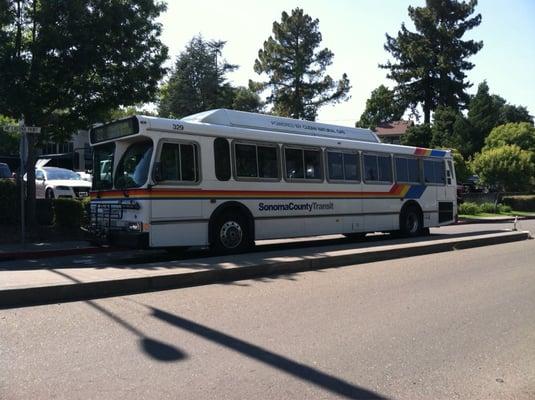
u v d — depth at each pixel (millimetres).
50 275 8906
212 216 12539
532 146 61219
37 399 4422
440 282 9812
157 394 4570
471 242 15500
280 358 5539
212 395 4582
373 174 16750
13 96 15164
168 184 11797
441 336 6465
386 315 7355
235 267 9734
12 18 15586
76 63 15711
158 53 17500
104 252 14969
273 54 58562
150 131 11680
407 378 5109
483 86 66688
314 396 4625
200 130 12492
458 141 59594
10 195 16891
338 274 10430
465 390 4855
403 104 68875
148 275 8719
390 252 12773
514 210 42531
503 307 7988
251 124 14047
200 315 7086
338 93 58969
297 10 58219
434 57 65750
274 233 13852
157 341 5973
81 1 15461
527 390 4891
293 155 14461
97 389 4645
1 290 7359
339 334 6426
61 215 17328
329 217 15273
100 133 12781
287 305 7758
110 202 12391
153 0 17219
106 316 6934
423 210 18453
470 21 66750
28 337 6031
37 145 17438
